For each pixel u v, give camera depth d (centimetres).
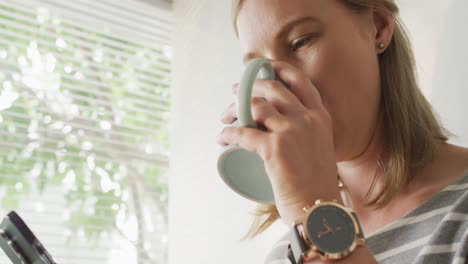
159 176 271
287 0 102
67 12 264
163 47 282
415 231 102
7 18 258
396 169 109
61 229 247
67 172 253
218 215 218
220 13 241
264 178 100
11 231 97
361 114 104
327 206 88
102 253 252
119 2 267
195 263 229
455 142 138
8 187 243
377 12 113
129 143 267
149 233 260
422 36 150
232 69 225
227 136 94
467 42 138
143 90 277
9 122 249
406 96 113
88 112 264
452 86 141
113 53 273
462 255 90
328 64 101
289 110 92
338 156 107
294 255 91
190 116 250
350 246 87
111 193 258
